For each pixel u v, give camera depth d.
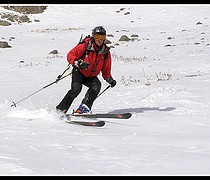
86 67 14.89
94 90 15.80
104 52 15.52
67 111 17.52
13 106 17.64
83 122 13.88
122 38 76.44
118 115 14.74
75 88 15.65
